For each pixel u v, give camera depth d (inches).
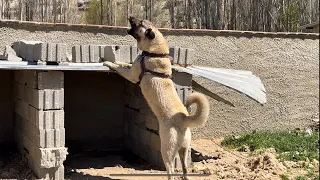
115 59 164.7
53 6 226.8
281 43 253.8
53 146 157.2
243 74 186.7
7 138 210.4
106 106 223.9
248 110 248.7
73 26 214.4
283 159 190.9
